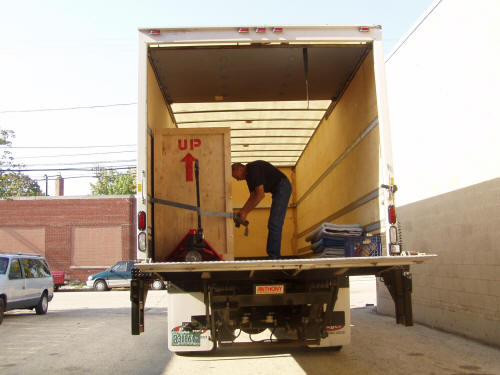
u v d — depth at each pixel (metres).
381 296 11.12
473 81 7.42
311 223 10.59
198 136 6.16
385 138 5.72
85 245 30.47
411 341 7.69
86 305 16.44
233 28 5.66
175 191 6.02
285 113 9.41
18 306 12.08
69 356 7.23
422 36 9.02
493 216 6.99
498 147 6.85
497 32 6.82
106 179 52.16
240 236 11.98
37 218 30.59
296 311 5.77
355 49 6.55
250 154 11.81
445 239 8.34
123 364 6.60
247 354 7.15
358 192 7.05
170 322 6.32
